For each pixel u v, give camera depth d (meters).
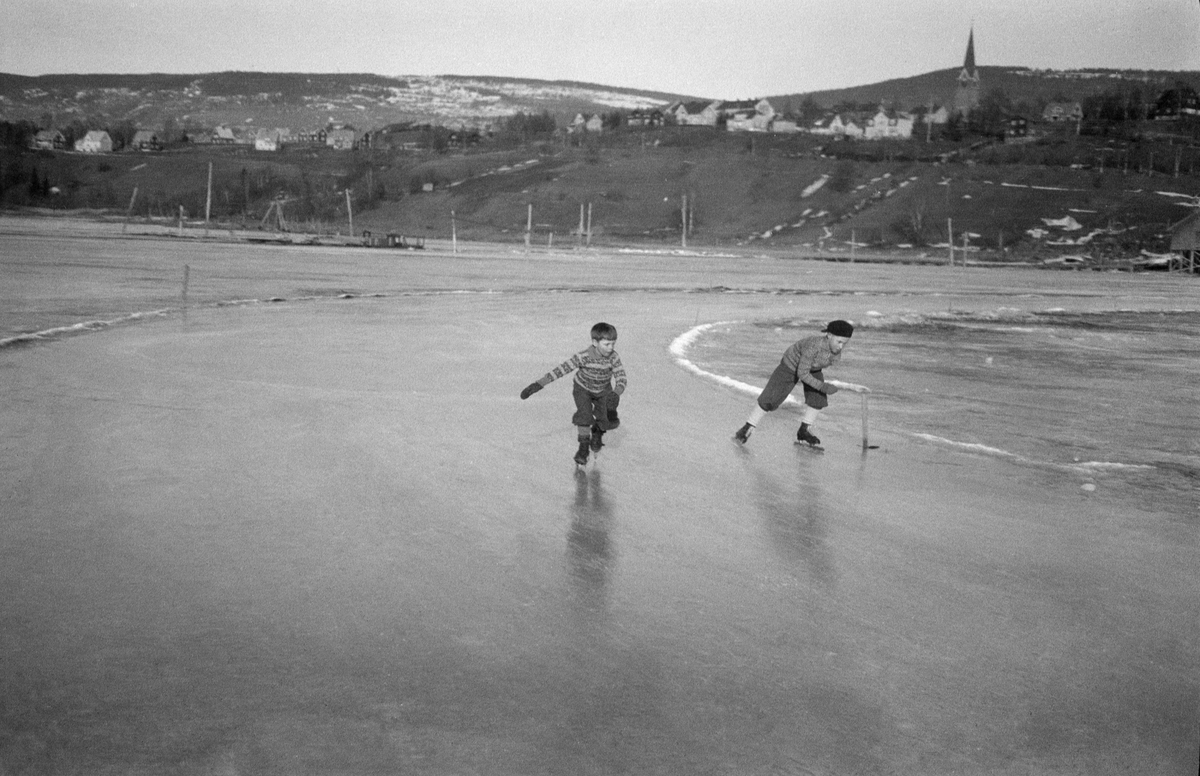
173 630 5.11
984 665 5.10
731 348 20.97
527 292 36.88
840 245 138.00
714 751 4.12
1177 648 5.42
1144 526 7.98
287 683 4.57
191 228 113.19
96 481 7.99
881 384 16.55
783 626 5.52
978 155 184.75
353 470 8.72
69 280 31.77
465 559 6.45
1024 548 7.23
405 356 16.88
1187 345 26.81
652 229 157.38
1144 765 4.15
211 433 10.00
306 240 87.44
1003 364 20.73
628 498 8.22
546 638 5.21
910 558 6.88
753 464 9.74
